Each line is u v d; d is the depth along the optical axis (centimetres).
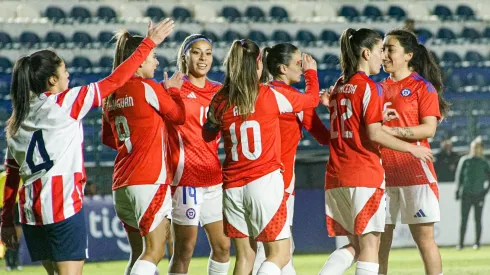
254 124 2286
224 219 2364
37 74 2039
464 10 8919
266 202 2273
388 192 2705
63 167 2033
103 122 2616
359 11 8719
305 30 8194
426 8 8838
